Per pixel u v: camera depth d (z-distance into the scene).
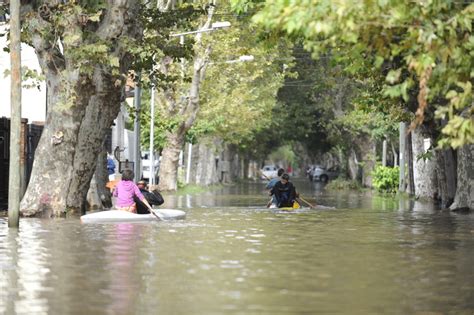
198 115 102.44
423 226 40.62
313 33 19.69
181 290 19.56
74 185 47.00
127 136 85.00
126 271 22.62
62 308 17.30
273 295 19.00
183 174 122.94
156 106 93.69
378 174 95.62
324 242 31.64
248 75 101.69
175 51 50.44
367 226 40.41
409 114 53.22
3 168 51.53
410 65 19.94
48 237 32.72
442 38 20.41
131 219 42.09
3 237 32.66
